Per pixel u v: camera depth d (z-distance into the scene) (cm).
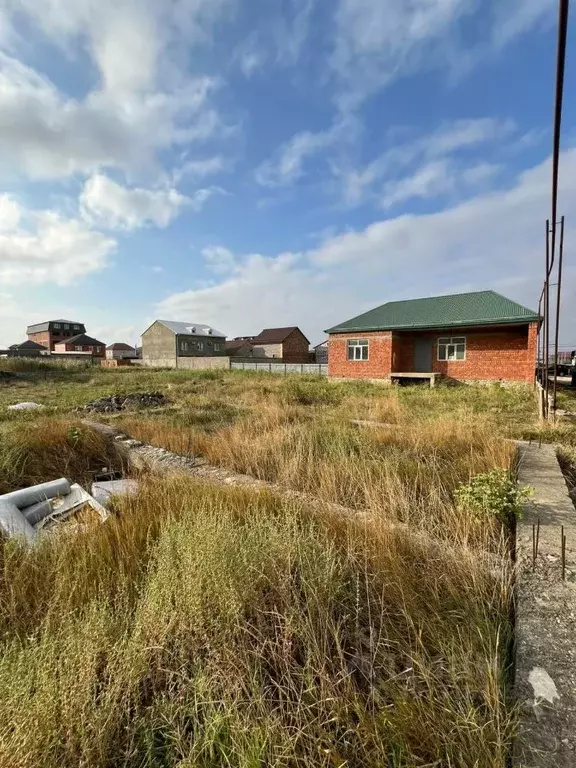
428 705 137
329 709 140
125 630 164
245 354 4838
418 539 255
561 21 275
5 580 221
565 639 166
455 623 180
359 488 386
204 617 173
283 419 740
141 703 148
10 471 452
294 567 215
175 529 240
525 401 1108
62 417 752
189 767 118
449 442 518
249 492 336
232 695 143
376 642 171
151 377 2317
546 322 743
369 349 1855
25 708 125
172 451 555
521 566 226
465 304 1753
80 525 289
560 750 118
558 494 345
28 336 8206
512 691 143
